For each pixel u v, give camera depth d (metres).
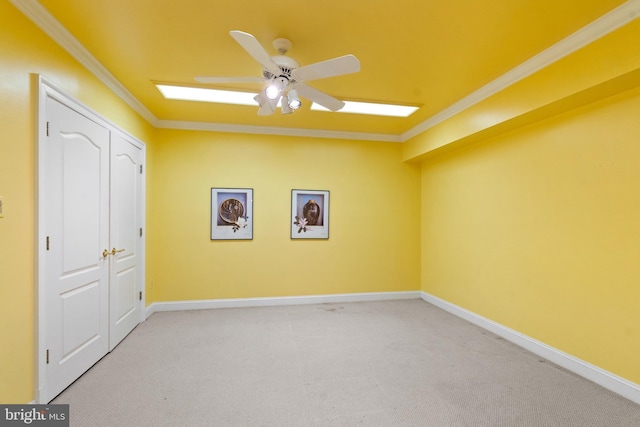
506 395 2.21
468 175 3.84
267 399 2.14
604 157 2.34
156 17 1.99
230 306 4.27
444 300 4.30
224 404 2.08
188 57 2.50
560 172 2.67
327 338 3.23
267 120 4.08
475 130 3.25
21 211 1.79
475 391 2.26
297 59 2.50
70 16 1.97
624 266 2.22
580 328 2.50
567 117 2.61
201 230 4.20
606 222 2.33
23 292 1.80
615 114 2.27
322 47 2.33
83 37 2.20
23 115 1.79
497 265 3.37
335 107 2.61
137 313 3.52
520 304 3.07
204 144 4.21
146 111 3.66
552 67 2.39
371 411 2.02
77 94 2.33
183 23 2.06
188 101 3.42
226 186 4.27
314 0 1.83
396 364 2.67
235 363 2.67
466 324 3.68
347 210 4.66
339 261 4.62
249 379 2.41
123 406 2.04
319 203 4.56
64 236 2.17
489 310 3.48
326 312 4.11
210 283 4.23
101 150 2.67
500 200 3.34
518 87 2.70
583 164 2.49
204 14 1.96
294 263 4.48
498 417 1.97
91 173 2.51
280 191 4.43
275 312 4.08
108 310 2.82
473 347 3.02
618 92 2.22
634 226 2.16
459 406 2.08
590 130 2.43
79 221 2.35
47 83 1.96
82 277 2.41
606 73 2.02
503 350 2.95
